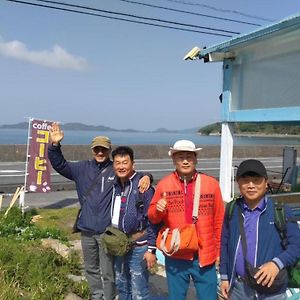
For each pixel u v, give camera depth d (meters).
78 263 5.80
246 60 5.67
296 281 3.34
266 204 2.82
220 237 3.23
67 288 4.70
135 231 3.92
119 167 3.91
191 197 3.36
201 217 3.34
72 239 7.28
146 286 4.01
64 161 4.42
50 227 7.61
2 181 13.85
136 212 3.90
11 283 4.23
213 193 3.36
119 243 3.86
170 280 3.50
